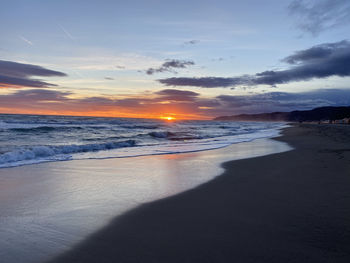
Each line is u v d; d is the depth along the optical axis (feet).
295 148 41.32
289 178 19.80
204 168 24.94
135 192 16.40
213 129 128.16
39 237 9.96
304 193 15.62
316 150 37.73
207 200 14.61
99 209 13.17
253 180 19.49
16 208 13.26
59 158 30.71
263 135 84.02
